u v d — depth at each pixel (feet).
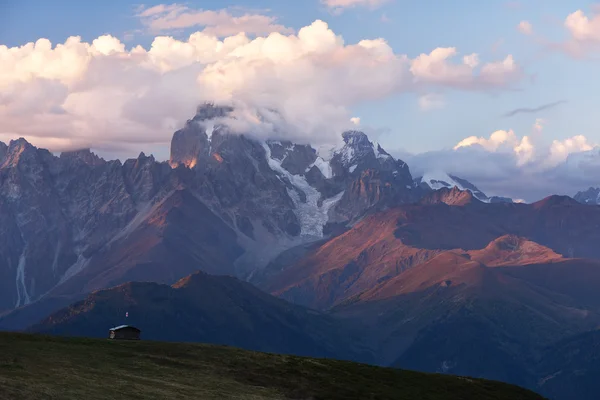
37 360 526.98
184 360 595.47
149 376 535.60
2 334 595.88
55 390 460.14
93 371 523.29
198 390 518.37
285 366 622.13
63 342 595.06
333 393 584.81
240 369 595.88
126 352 590.14
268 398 533.96
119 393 477.77
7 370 490.08
